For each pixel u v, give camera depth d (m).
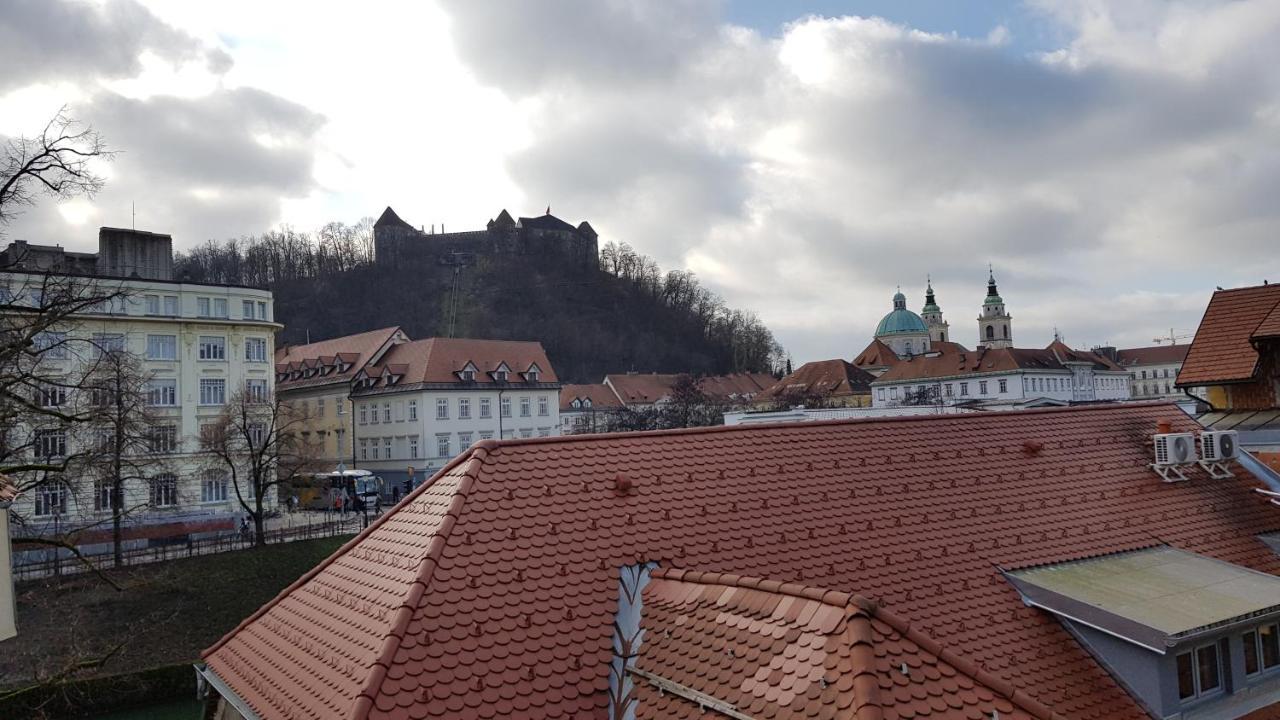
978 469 18.06
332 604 14.15
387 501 89.06
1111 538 17.17
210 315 73.75
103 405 43.44
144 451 54.62
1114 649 13.84
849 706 9.04
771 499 15.62
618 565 13.50
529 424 101.38
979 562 15.48
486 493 14.07
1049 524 17.02
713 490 15.46
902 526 15.83
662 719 10.54
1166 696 13.22
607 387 153.88
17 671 40.69
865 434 18.14
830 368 168.00
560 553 13.40
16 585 48.50
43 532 55.81
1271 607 14.28
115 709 39.62
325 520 71.88
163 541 62.53
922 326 197.75
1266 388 26.62
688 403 133.25
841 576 14.31
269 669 13.62
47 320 26.78
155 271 73.12
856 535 15.30
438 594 12.15
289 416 72.06
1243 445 24.92
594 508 14.39
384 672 10.87
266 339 76.69
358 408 99.56
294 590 15.99
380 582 13.41
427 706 10.67
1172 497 19.17
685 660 11.20
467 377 96.62
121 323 68.44
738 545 14.39
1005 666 13.34
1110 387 161.88
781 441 17.25
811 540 14.91
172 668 41.06
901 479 17.06
